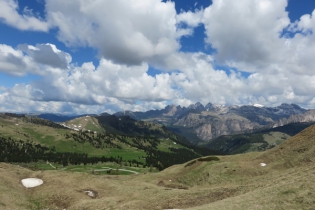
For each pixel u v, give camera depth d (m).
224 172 81.88
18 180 73.12
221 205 40.72
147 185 74.88
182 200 55.66
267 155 88.56
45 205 60.03
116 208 52.91
